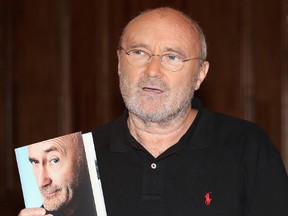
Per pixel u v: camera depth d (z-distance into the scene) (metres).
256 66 4.23
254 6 4.22
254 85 4.23
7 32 4.44
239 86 4.23
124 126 2.19
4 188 4.47
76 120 4.42
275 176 2.12
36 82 4.44
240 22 4.22
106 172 2.13
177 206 2.03
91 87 4.38
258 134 2.21
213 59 4.25
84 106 4.40
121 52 2.09
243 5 4.22
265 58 4.22
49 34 4.41
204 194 2.04
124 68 2.06
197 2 4.23
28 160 1.91
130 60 2.04
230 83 4.25
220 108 4.26
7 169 4.47
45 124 4.44
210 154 2.12
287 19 4.17
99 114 4.38
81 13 4.38
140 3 4.29
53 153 1.92
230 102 4.25
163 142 2.15
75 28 4.39
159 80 2.00
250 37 4.22
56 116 4.43
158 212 2.03
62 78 4.41
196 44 2.09
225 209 2.03
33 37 4.43
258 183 2.11
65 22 4.40
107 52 4.36
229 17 4.22
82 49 4.39
